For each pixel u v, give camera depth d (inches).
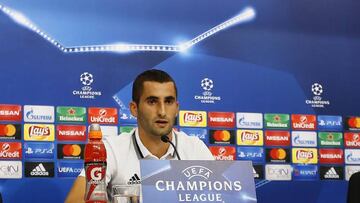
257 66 163.9
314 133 165.8
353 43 172.6
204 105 157.9
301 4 169.6
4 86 144.4
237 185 80.0
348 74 171.0
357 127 169.6
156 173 77.5
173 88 103.4
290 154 163.2
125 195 74.8
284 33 167.3
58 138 146.8
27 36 147.7
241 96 161.5
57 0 150.9
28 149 144.4
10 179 142.6
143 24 156.5
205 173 79.4
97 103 150.6
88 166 77.2
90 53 151.6
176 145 110.2
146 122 101.9
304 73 167.3
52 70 148.4
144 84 102.7
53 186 145.4
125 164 105.9
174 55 157.8
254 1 165.8
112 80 152.4
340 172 166.6
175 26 158.7
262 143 161.3
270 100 163.6
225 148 157.9
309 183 163.8
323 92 168.2
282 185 161.6
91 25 152.6
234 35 163.0
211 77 159.6
